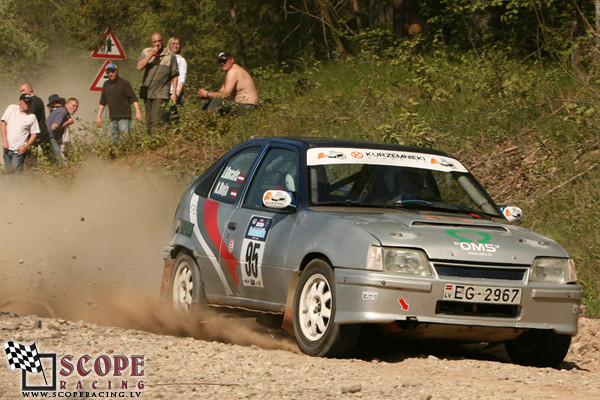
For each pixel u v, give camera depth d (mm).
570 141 45906
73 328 25594
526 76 56031
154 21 115375
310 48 93688
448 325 22891
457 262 22953
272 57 107875
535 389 20562
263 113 59594
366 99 58906
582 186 42250
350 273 22875
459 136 49906
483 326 23078
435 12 85125
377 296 22547
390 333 23391
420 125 47000
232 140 56062
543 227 40562
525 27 70812
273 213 26469
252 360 22109
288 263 24969
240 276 27109
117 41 65375
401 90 60719
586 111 46469
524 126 49625
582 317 31703
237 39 104938
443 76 60094
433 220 24422
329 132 54625
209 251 28688
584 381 21891
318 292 24016
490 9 75938
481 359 26750
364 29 91625
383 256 22797
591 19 62281
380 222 23906
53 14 173375
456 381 20906
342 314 22875
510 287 23141
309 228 24734
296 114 58250
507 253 23500
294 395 18516
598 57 52031
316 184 26016
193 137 56594
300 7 104438
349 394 18828
